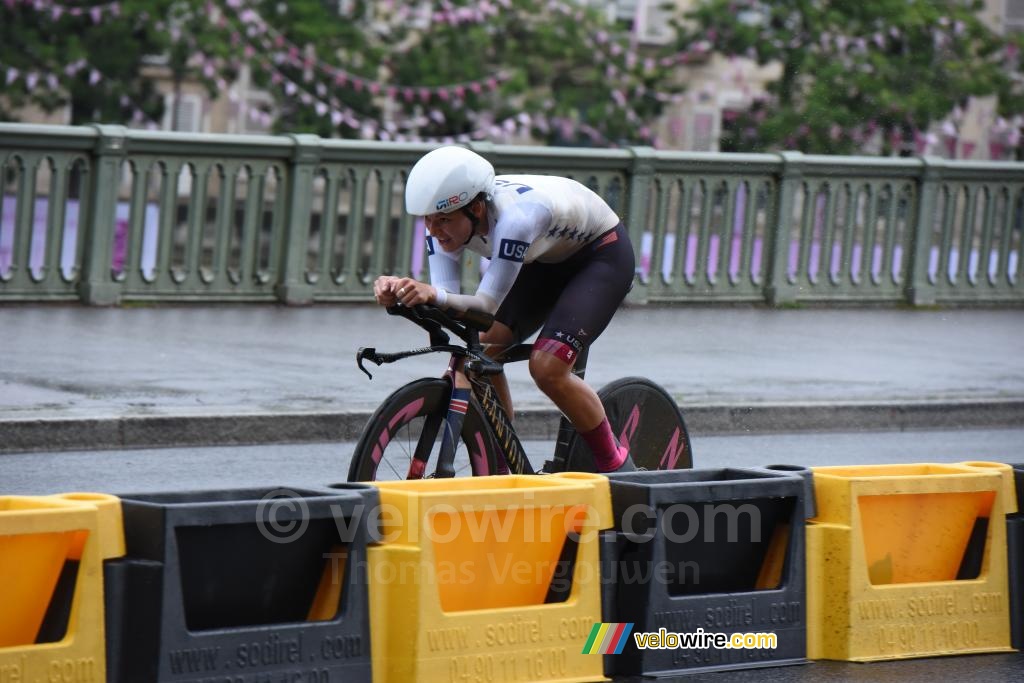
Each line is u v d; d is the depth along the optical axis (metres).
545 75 57.00
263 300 28.59
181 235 46.12
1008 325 31.08
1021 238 34.22
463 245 11.61
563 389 11.98
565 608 9.66
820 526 10.48
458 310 11.21
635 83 56.78
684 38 57.94
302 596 9.01
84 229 27.02
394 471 11.48
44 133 26.27
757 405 20.86
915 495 10.74
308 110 54.38
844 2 54.12
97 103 53.44
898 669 10.35
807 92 55.09
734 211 31.39
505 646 9.40
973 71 52.50
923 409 21.84
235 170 28.08
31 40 51.22
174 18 52.38
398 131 56.06
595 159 30.03
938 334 29.28
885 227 33.00
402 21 56.91
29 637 8.41
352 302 29.28
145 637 8.38
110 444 17.58
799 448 19.67
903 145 53.34
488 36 55.50
